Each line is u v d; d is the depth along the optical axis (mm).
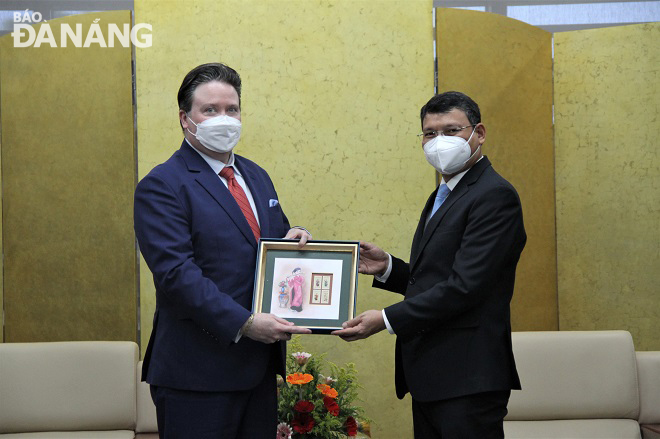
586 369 3883
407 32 4570
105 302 4465
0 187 4559
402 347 2818
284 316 2623
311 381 3492
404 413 4551
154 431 3916
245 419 2605
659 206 4758
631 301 4824
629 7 5262
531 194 4926
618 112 4863
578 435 3709
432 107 2816
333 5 4551
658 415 3873
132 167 4461
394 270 3154
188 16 4492
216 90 2590
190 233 2545
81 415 3879
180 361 2500
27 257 4535
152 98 4465
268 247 2680
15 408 3850
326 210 4555
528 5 5301
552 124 5039
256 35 4527
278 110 4539
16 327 4543
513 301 4836
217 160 2682
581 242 4965
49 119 4523
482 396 2654
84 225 4488
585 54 4949
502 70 4816
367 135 4562
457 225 2723
